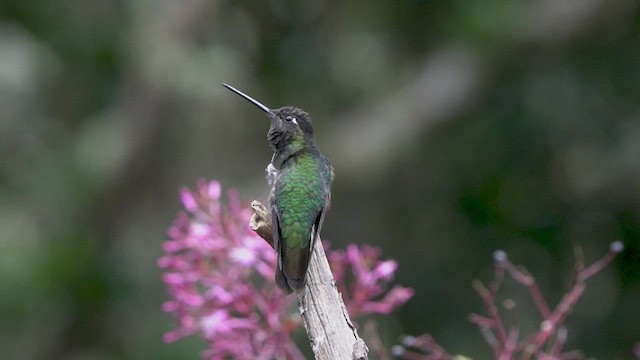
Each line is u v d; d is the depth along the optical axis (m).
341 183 14.91
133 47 14.17
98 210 13.76
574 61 15.27
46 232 13.35
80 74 14.18
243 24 15.10
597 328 15.01
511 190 15.58
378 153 14.84
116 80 14.29
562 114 15.27
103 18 14.29
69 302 13.11
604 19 14.87
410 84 15.21
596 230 15.38
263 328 6.69
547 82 15.27
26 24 14.07
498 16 15.05
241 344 6.67
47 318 12.90
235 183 14.34
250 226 6.32
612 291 15.17
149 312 13.46
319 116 15.14
